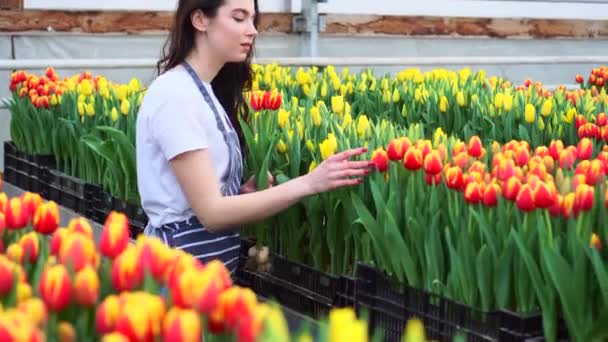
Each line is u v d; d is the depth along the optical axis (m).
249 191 3.59
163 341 1.59
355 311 3.32
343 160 3.18
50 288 1.72
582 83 8.35
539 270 2.82
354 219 3.38
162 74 3.24
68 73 8.89
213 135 3.19
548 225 2.75
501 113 5.20
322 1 10.13
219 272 1.78
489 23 11.81
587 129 4.38
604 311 2.66
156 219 3.26
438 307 3.01
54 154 5.70
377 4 10.87
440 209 3.12
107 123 5.10
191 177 3.08
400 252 3.10
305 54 10.20
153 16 9.34
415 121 5.73
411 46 11.24
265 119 3.85
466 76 7.10
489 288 2.88
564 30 12.44
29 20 8.66
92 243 1.98
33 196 2.30
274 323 1.46
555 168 3.38
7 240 2.30
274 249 3.82
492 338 2.85
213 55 3.21
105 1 9.05
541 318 2.80
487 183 3.02
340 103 4.63
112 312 1.63
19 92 6.19
